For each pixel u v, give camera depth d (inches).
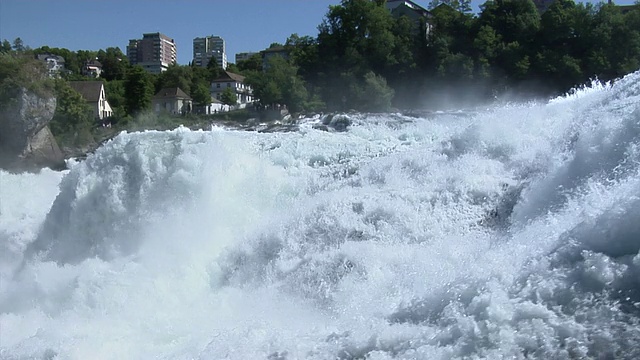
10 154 1448.1
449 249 241.4
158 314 265.7
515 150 295.0
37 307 297.7
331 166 363.9
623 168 211.8
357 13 2588.6
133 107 2551.7
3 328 271.0
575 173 235.1
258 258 295.1
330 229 286.5
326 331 188.9
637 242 155.5
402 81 2471.7
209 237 328.8
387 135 432.8
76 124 1731.1
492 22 2405.3
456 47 2445.9
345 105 2410.2
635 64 1987.0
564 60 2063.2
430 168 312.5
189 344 223.1
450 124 439.5
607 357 132.8
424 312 176.7
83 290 288.5
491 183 275.6
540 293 156.5
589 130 240.5
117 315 269.9
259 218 330.0
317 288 255.1
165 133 383.6
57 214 397.4
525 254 184.4
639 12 2011.6
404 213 278.4
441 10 2807.6
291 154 386.6
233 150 365.1
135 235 360.5
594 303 147.5
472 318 157.4
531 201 249.0
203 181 349.1
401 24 2625.5
